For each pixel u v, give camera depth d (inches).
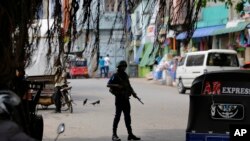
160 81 2395.4
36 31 230.7
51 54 237.6
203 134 473.4
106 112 1144.2
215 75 478.9
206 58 1614.2
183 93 1771.7
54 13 236.4
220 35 2011.6
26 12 207.3
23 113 229.0
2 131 159.2
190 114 481.7
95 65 241.4
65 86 1146.0
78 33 238.1
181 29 255.1
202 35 2005.4
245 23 1717.5
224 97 472.1
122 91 719.7
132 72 3065.9
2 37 189.2
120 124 915.4
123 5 243.1
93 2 237.3
